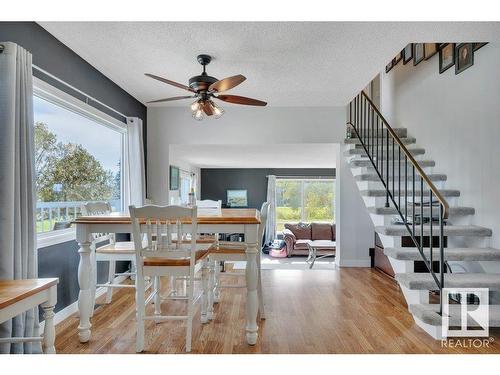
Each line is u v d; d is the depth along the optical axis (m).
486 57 3.26
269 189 10.47
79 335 2.41
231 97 3.09
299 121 5.06
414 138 4.70
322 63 3.35
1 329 1.96
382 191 3.79
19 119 2.16
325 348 2.33
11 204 2.04
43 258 2.65
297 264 7.16
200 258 2.38
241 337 2.50
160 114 5.07
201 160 8.49
